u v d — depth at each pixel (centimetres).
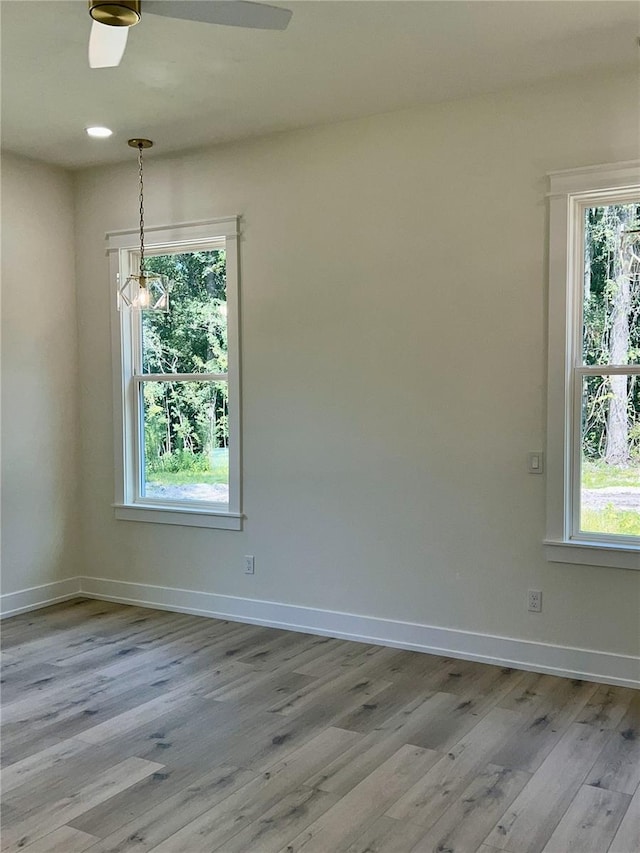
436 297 404
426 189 404
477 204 391
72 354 531
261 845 239
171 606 504
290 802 264
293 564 457
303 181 439
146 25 306
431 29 313
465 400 399
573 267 374
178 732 319
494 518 394
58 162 502
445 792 270
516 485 388
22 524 500
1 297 481
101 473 529
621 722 325
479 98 388
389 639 426
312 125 432
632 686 363
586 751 299
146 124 426
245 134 446
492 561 396
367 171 420
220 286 485
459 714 335
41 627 468
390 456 421
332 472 440
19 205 490
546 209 375
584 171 362
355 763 291
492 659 396
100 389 526
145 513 509
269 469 461
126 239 504
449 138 397
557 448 375
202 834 245
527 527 386
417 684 370
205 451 498
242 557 475
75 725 327
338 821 252
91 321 526
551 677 378
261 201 454
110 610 506
